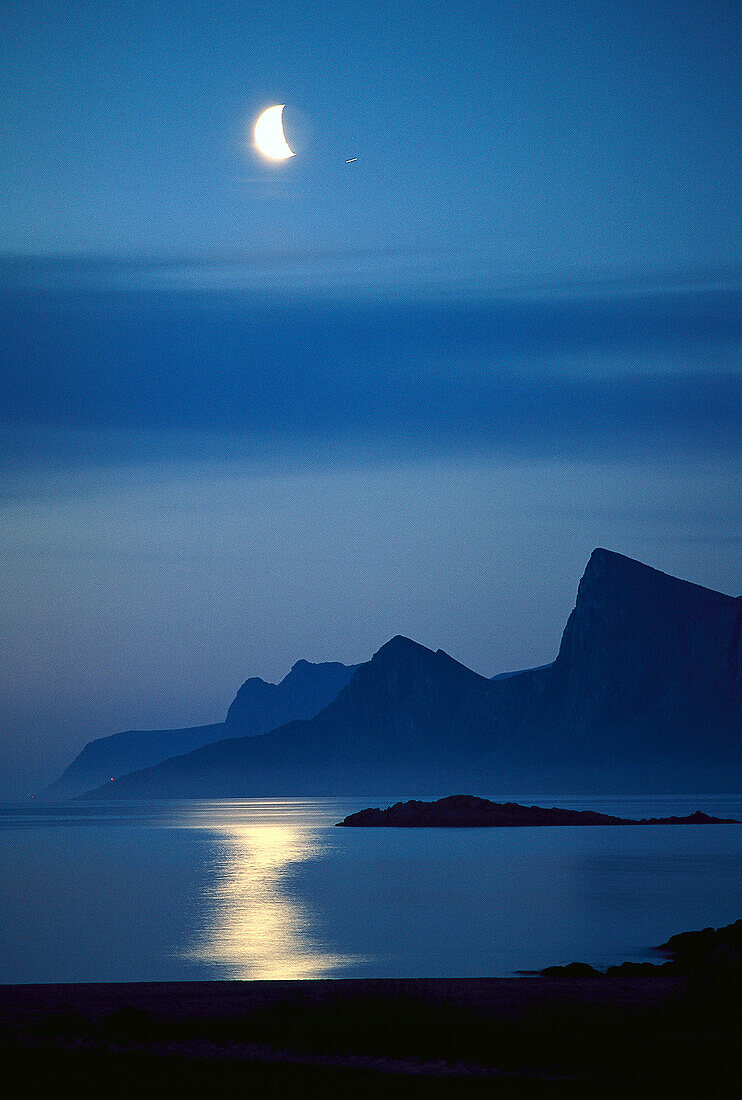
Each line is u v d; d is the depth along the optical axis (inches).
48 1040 3720.5
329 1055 3491.6
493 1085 3034.0
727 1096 2938.0
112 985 4965.6
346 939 7180.1
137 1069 3223.4
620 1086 3038.9
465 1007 4202.8
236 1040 3727.9
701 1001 3892.7
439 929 7642.7
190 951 6712.6
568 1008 4116.6
